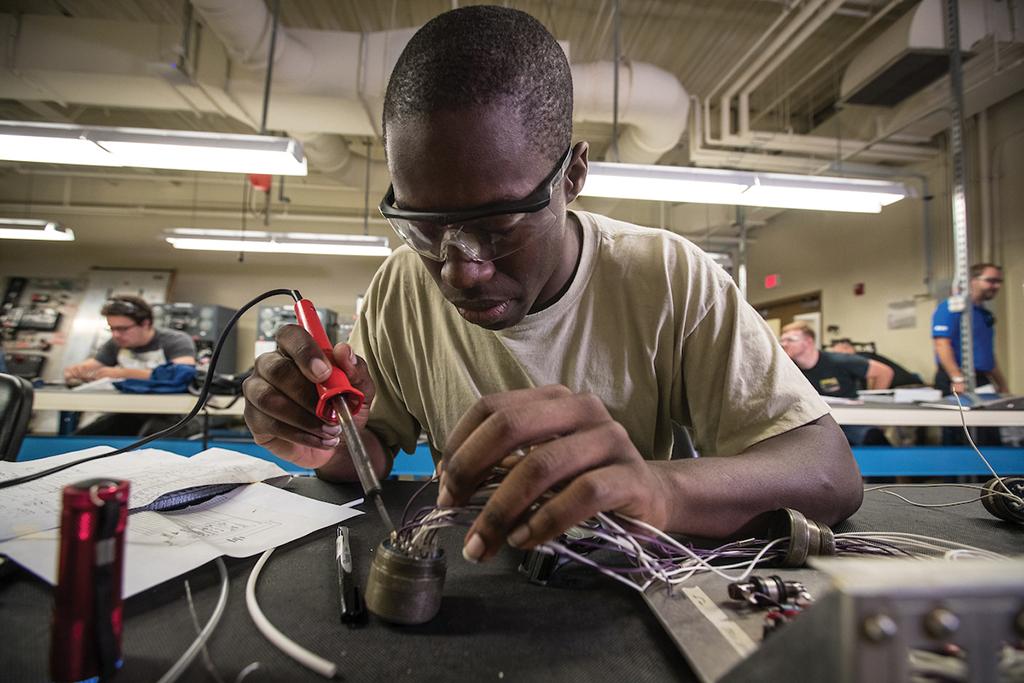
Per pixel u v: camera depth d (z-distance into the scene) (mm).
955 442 2348
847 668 164
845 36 3031
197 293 5176
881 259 3984
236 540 435
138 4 2883
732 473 465
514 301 525
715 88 3408
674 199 2037
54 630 247
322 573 391
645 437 734
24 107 3822
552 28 2986
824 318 4562
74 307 4910
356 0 2838
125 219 5172
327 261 5320
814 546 402
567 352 728
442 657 290
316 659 274
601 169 1795
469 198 428
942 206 3514
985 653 171
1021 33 2438
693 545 458
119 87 2697
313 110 2797
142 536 425
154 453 681
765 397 603
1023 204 3018
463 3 2834
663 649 302
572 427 361
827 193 1961
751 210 4457
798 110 3992
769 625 303
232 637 301
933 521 552
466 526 368
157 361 3303
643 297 707
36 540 393
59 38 2535
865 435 2416
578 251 725
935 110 2943
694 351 680
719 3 2760
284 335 548
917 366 3662
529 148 440
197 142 1652
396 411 851
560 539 405
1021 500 528
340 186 5164
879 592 167
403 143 428
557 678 273
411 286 821
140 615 323
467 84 410
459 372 766
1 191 5023
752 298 5594
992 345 2865
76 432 2584
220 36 2318
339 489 639
